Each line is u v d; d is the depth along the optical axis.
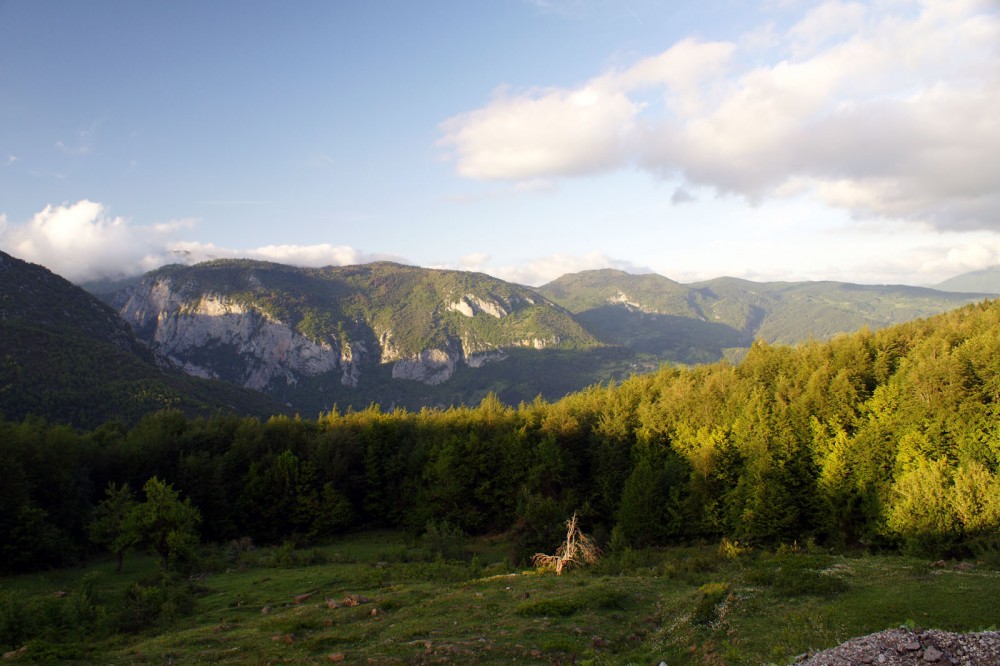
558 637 23.52
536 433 79.31
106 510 54.44
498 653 21.47
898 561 29.59
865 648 14.95
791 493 51.97
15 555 48.16
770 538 51.09
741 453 56.59
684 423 66.56
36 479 56.56
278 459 73.25
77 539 58.12
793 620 20.89
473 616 27.47
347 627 26.91
